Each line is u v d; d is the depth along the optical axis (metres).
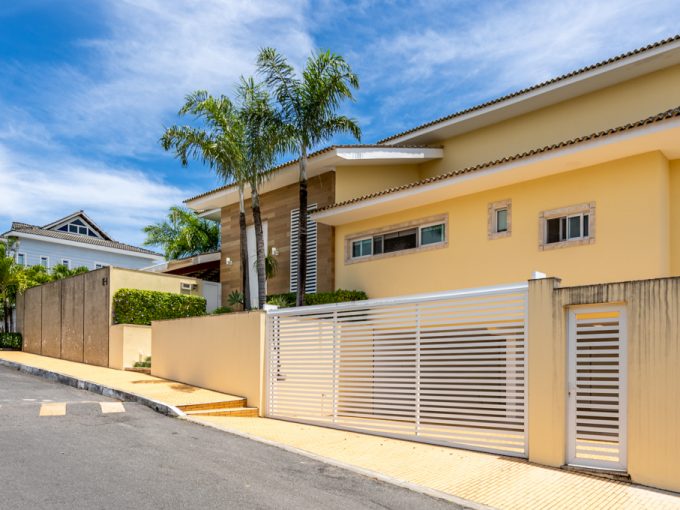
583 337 8.45
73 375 16.75
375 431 11.07
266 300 19.09
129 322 19.72
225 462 8.38
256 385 13.62
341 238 18.64
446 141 19.77
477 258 14.84
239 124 18.12
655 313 7.64
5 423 10.20
